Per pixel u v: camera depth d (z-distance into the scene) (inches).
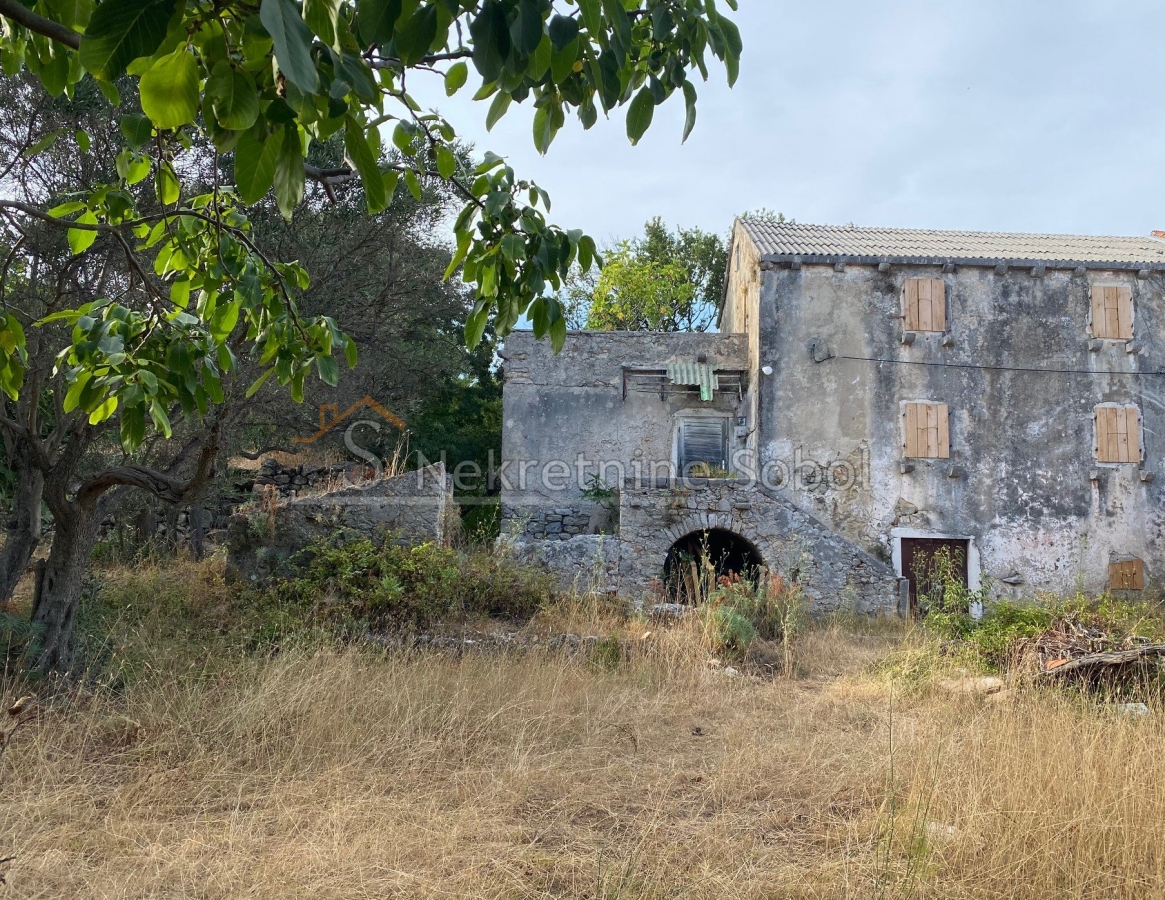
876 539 597.9
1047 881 153.4
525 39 70.1
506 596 425.7
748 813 195.3
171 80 66.3
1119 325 618.8
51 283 353.4
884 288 619.2
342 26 71.9
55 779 192.1
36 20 84.5
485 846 168.9
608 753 238.4
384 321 598.9
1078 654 336.8
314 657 282.8
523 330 660.1
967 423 611.2
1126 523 609.6
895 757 221.5
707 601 435.5
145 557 541.0
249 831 170.2
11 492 480.4
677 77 100.0
